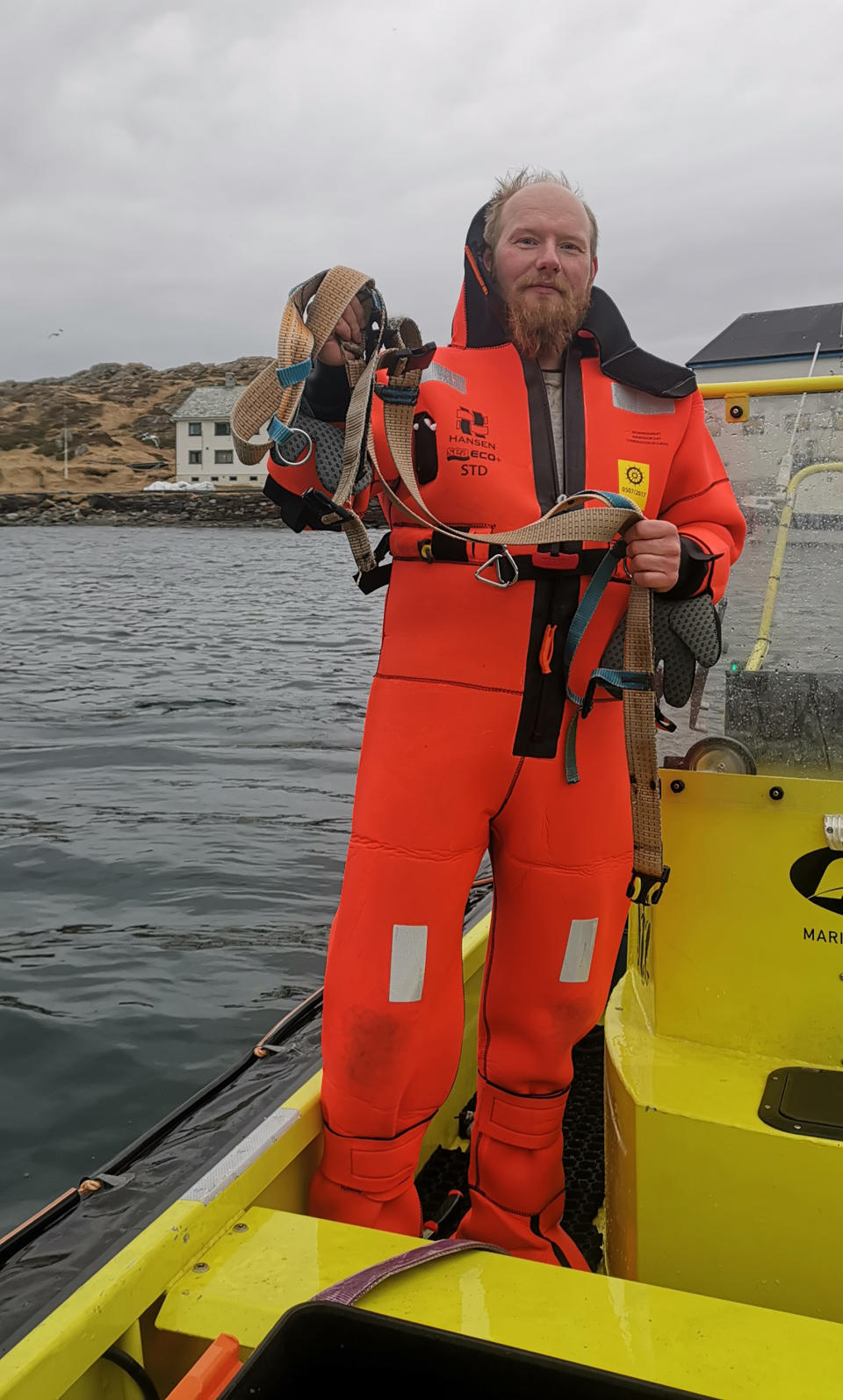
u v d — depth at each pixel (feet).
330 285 5.89
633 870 6.09
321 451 6.19
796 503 6.61
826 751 6.51
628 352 6.40
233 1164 5.65
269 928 17.69
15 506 274.98
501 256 6.20
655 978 6.50
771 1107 5.71
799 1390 4.02
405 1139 6.40
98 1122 11.99
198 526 270.26
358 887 6.20
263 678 46.14
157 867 20.63
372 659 52.90
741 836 6.20
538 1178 6.78
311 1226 5.38
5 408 401.49
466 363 6.34
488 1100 6.81
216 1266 5.05
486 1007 6.72
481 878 12.87
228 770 29.12
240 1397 3.43
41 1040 13.75
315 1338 3.77
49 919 18.02
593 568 6.13
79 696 41.04
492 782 6.15
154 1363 4.90
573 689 6.24
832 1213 5.43
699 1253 5.71
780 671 6.63
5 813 24.39
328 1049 6.33
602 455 6.29
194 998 15.06
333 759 30.68
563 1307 4.46
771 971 6.23
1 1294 4.56
